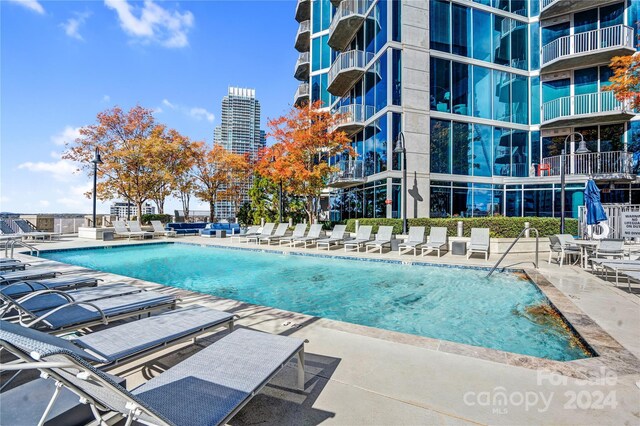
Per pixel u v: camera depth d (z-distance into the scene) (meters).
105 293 4.05
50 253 12.05
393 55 15.80
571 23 17.58
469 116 16.88
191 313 3.28
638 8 16.02
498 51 17.77
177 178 25.16
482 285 7.29
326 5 25.30
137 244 14.82
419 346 3.34
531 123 18.41
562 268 8.20
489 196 17.12
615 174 15.45
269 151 17.16
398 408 2.24
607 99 16.30
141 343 2.46
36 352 1.18
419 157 15.62
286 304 6.00
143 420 1.53
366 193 18.16
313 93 25.95
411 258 10.36
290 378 2.68
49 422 1.49
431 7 16.30
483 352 3.18
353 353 3.17
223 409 1.63
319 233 14.27
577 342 3.83
